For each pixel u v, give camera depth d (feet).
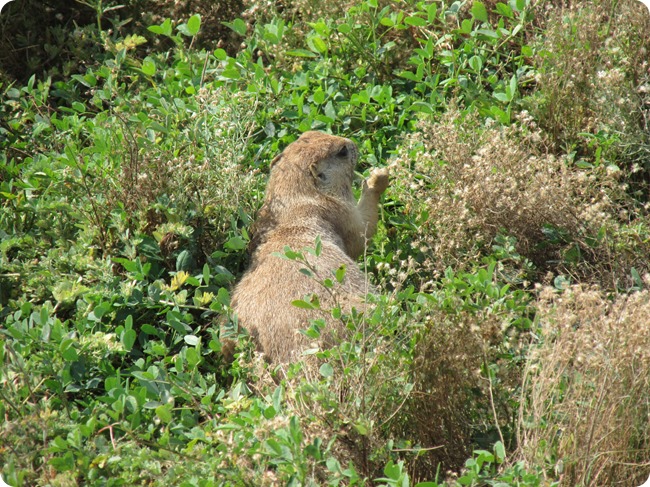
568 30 40.78
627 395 23.31
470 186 35.22
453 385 26.16
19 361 26.13
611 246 34.45
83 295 30.76
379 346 25.81
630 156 38.88
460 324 26.53
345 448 24.32
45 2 48.70
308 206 35.27
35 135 39.42
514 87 39.68
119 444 24.36
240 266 34.78
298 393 24.45
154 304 30.83
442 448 25.72
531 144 39.24
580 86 39.86
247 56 43.91
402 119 41.04
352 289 31.19
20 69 47.29
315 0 46.65
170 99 40.98
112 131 36.50
